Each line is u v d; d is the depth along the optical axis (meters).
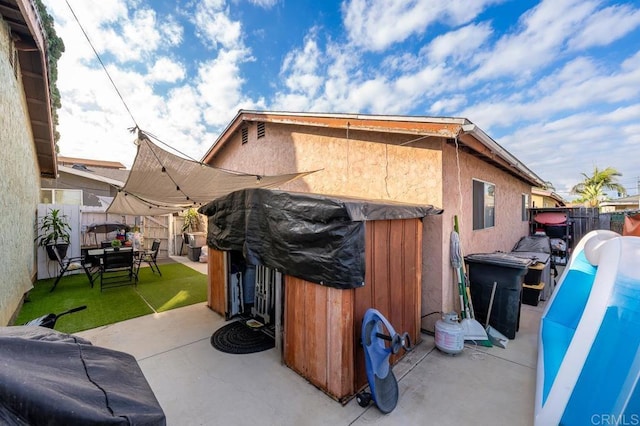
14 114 4.93
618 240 3.25
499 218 7.29
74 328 4.74
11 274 4.67
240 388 3.17
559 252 9.74
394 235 3.71
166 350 4.02
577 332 2.49
